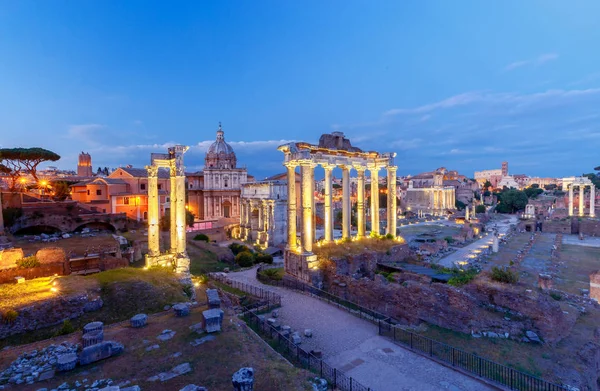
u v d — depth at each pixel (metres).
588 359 19.39
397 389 16.73
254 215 83.25
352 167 44.22
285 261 38.19
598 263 51.38
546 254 58.78
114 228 60.34
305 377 14.78
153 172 33.66
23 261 30.03
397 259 41.25
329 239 41.06
